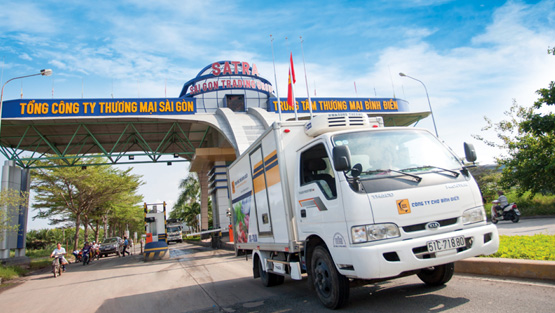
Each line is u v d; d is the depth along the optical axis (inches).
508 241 320.2
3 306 367.2
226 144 1146.7
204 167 1288.1
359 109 1083.9
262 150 274.4
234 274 423.8
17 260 843.4
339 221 182.9
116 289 403.2
